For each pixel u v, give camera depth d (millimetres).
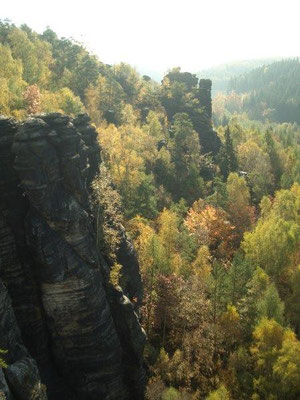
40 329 34219
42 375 34031
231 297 52969
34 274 33781
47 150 33406
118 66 175625
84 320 34531
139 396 39219
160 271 52906
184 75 174125
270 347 42688
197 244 70500
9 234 32906
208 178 111750
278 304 50562
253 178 112188
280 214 85375
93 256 35719
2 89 76562
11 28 127688
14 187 33781
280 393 40094
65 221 33844
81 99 121312
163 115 139250
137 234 65188
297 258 69188
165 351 48531
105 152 86375
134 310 42656
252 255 67062
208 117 150250
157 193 91875
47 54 132125
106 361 35500
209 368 45031
